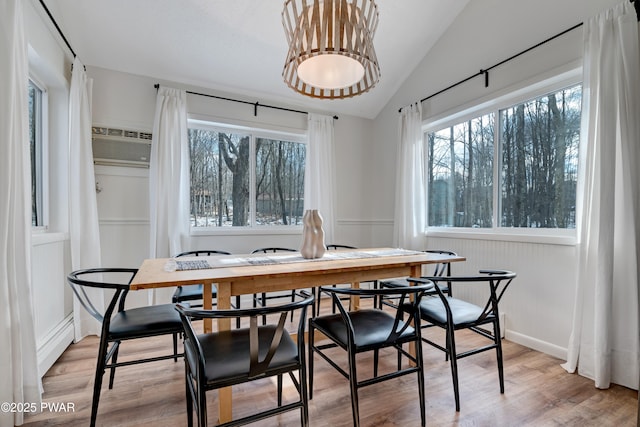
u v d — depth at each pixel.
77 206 2.36
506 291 2.46
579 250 1.92
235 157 3.35
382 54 3.19
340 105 3.78
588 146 1.88
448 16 2.93
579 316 1.90
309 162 3.54
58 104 2.38
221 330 1.46
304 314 1.20
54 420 1.45
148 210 2.85
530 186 2.42
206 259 1.92
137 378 1.84
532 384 1.79
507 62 2.49
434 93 3.16
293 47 1.60
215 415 1.51
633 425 1.44
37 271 1.89
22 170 1.47
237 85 3.20
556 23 2.16
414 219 3.27
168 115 2.81
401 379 1.85
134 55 2.70
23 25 1.51
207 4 2.45
